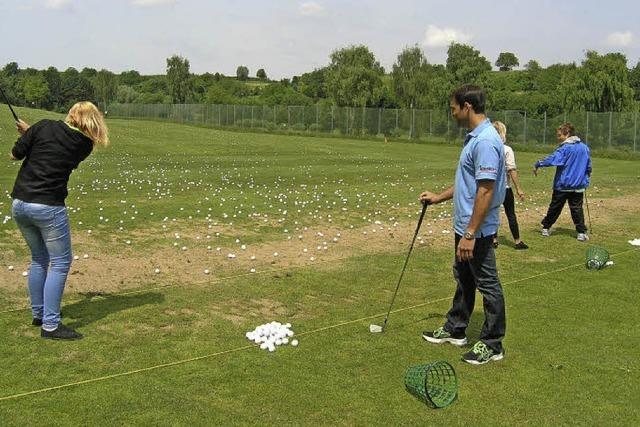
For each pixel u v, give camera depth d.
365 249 9.88
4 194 13.65
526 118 44.88
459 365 5.37
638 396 4.87
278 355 5.48
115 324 6.11
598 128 41.53
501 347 5.50
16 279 7.41
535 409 4.61
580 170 10.80
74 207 12.49
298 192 16.31
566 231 11.95
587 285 7.97
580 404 4.71
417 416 4.46
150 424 4.22
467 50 61.75
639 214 14.44
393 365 5.32
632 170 28.06
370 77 64.44
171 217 11.92
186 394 4.68
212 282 7.71
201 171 21.11
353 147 39.22
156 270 8.09
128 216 11.80
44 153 5.52
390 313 6.71
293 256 9.27
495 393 4.86
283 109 59.47
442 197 5.99
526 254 9.87
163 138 38.06
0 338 5.61
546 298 7.38
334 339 5.90
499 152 5.26
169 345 5.62
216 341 5.76
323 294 7.38
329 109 56.28
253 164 24.72
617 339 6.07
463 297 5.74
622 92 46.41
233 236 10.48
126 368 5.10
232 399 4.62
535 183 20.42
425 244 10.34
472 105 5.36
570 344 5.91
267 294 7.31
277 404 4.57
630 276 8.45
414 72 64.06
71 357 5.28
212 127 61.38
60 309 6.29
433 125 50.25
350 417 4.41
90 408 4.41
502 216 13.48
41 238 5.82
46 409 4.36
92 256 8.70
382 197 15.92
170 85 91.56
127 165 22.67
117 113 83.31
